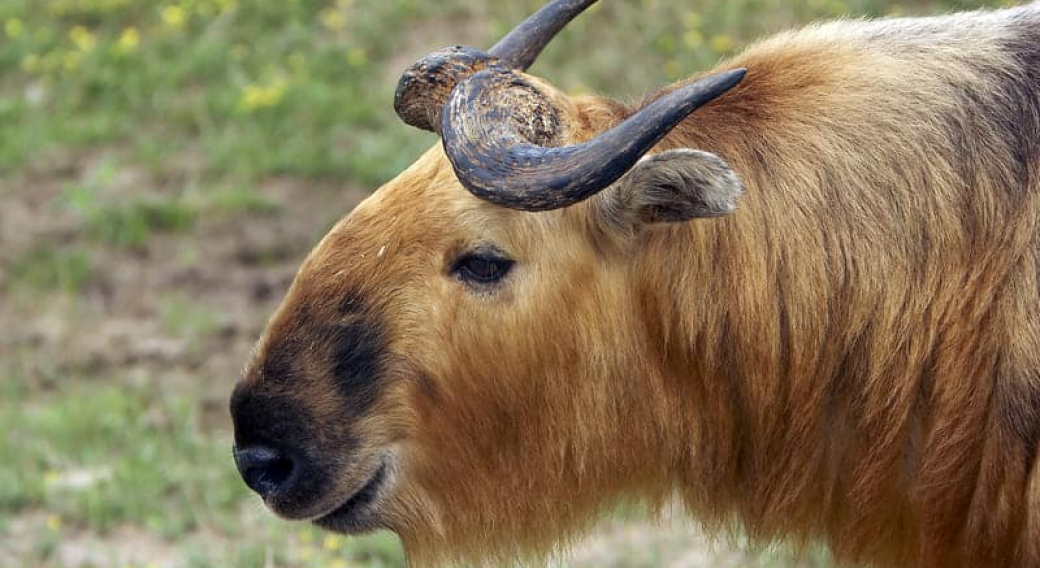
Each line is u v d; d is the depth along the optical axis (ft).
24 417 101.86
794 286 55.06
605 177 49.19
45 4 163.43
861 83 55.98
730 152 55.83
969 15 58.75
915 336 54.39
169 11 157.28
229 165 136.15
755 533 59.47
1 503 91.56
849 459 56.75
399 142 135.44
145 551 86.89
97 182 134.31
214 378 108.47
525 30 59.93
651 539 86.99
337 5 156.15
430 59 55.62
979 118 54.60
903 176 54.54
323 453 54.54
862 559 58.59
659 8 145.38
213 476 93.50
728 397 57.06
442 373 55.11
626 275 55.67
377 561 83.35
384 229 54.70
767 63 58.03
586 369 56.13
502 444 57.06
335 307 54.44
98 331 115.96
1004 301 52.90
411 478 56.70
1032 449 51.80
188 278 122.62
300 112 141.08
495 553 59.52
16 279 123.24
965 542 54.49
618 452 57.82
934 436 54.29
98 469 96.37
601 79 135.85
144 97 147.33
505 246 54.34
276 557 84.58
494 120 51.70
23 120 146.20
